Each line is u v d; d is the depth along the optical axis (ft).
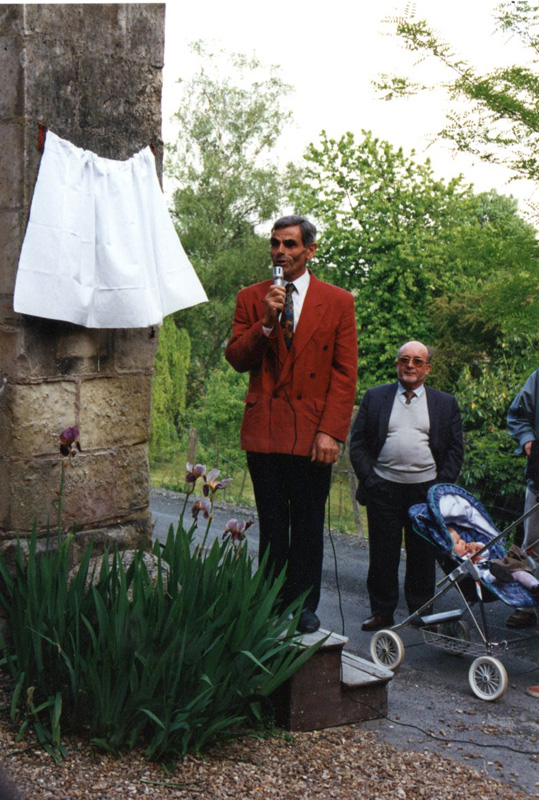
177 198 126.31
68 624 12.35
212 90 126.41
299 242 14.06
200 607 12.55
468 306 47.09
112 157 15.71
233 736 12.59
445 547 17.65
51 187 14.69
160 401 95.71
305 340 14.06
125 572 14.30
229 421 71.15
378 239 103.55
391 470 19.75
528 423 20.88
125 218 15.55
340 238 104.83
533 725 15.10
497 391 33.83
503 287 20.07
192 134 126.00
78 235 15.03
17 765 11.30
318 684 13.93
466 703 16.08
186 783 11.39
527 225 20.04
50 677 12.46
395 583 20.33
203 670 12.09
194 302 16.46
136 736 11.86
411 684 17.04
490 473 32.65
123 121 15.84
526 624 20.63
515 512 31.24
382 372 103.55
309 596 14.60
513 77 18.29
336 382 14.21
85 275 15.14
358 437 20.10
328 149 106.93
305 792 11.64
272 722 13.66
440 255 96.94
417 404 19.66
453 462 19.75
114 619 11.83
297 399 14.17
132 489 16.53
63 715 12.22
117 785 11.11
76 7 15.03
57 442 15.31
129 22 15.80
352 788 11.92
